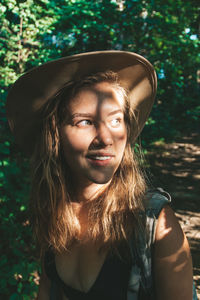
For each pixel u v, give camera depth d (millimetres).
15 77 3484
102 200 1195
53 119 1220
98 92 1123
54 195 1284
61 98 1192
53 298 1312
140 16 5164
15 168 2916
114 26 4508
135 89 1309
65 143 1163
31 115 1311
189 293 1063
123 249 1095
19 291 2730
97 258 1146
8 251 2949
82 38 4520
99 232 1168
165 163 7359
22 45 3996
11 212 3037
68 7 3980
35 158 1378
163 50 5234
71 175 1282
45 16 4051
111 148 1114
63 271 1245
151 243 1060
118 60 1174
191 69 6461
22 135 1403
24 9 3781
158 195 1124
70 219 1252
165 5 5008
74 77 1169
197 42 5219
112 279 1114
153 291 1089
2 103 3205
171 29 5129
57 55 3961
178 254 1048
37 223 1330
